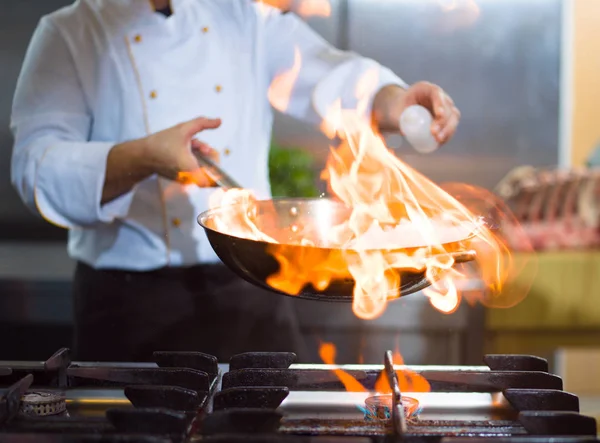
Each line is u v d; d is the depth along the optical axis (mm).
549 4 3330
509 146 3402
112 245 2057
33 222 3188
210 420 1215
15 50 3061
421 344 2363
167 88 2035
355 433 1245
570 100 3398
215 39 2064
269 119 2193
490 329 2668
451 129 1811
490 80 3367
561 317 2707
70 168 1865
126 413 1209
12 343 2467
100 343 2088
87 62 1998
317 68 2135
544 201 3074
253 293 2090
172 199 2029
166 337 2076
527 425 1226
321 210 1557
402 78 3342
